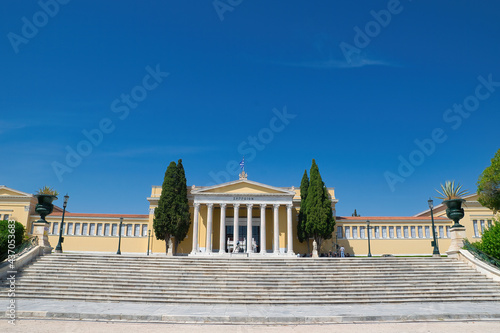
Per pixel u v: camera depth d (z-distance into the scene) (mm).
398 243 53625
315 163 53812
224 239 51000
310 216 51094
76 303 18797
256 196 52562
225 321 15148
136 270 24000
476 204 53719
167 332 12930
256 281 22484
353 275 23734
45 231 27750
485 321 15328
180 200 51438
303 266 25359
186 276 23141
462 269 25203
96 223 53688
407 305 19344
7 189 53156
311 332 13156
